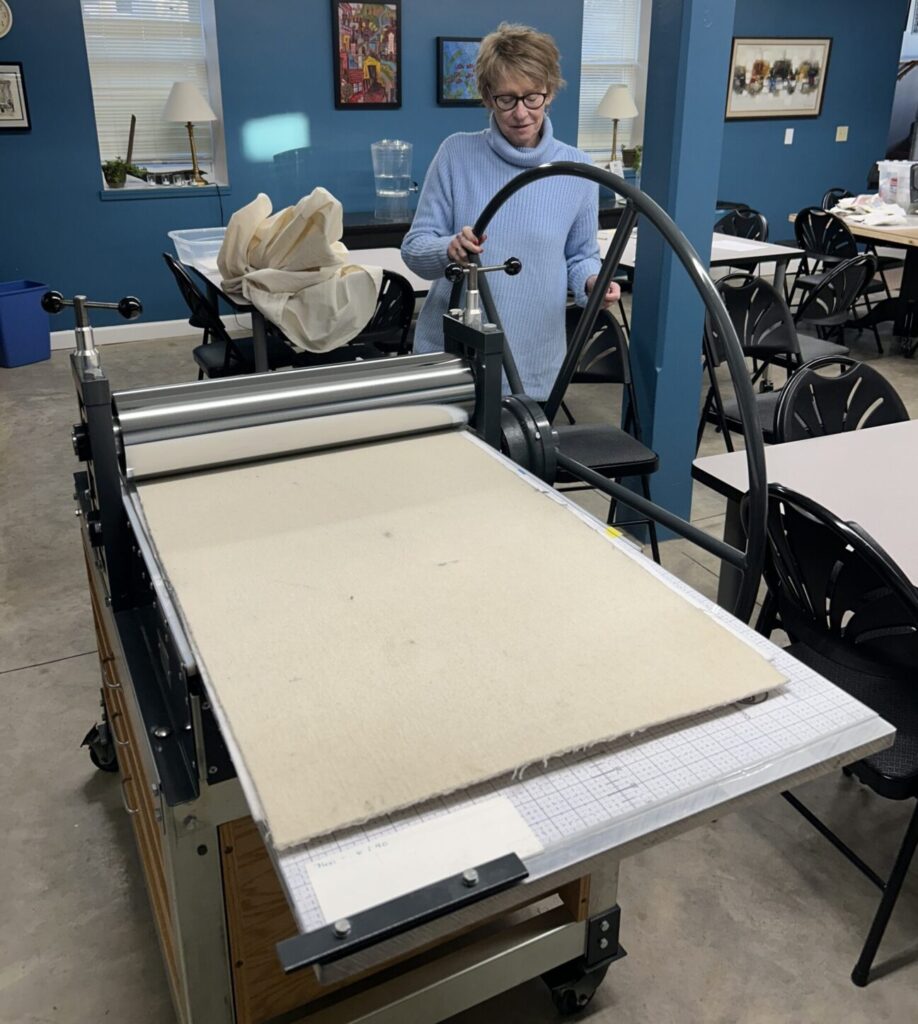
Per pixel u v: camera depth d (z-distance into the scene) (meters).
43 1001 1.58
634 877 1.83
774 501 1.57
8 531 3.26
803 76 7.35
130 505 1.19
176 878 1.05
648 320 2.92
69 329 5.73
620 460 2.47
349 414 1.31
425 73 6.12
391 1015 1.27
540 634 0.89
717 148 2.71
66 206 5.50
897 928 1.70
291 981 1.23
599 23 6.93
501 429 1.40
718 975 1.62
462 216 2.33
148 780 1.12
